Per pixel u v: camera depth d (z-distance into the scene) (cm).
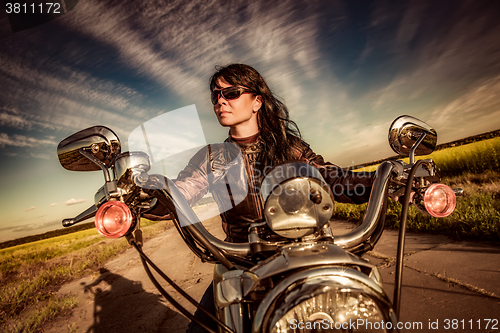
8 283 623
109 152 98
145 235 1267
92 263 728
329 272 67
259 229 95
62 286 540
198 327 111
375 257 333
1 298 457
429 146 126
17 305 437
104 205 79
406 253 324
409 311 205
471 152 1049
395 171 108
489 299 195
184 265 504
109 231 78
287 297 64
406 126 123
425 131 122
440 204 98
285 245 85
